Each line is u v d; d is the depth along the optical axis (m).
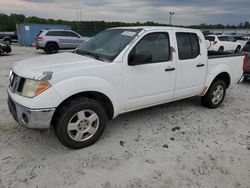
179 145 3.65
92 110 3.37
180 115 4.87
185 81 4.51
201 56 4.69
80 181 2.76
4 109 4.77
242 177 2.96
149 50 3.90
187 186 2.75
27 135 3.76
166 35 4.14
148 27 4.01
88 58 3.68
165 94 4.25
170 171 3.00
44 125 3.01
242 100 6.22
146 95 3.97
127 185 2.72
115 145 3.57
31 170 2.92
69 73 3.10
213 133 4.12
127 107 3.83
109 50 3.79
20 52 18.22
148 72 3.87
